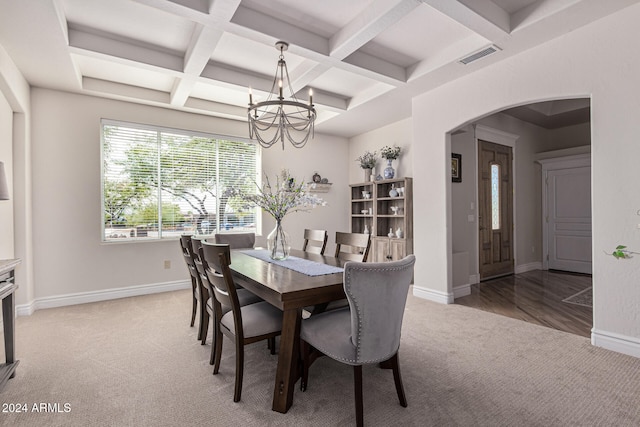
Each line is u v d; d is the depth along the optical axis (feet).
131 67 11.34
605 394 6.10
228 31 8.43
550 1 7.87
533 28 8.41
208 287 7.15
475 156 16.37
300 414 5.59
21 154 10.87
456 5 7.54
